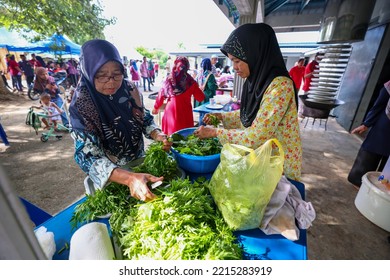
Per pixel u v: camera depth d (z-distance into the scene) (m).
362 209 2.12
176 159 1.17
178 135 1.36
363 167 2.48
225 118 1.57
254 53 1.12
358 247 1.77
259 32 1.09
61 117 4.58
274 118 1.04
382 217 1.92
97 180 0.87
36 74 4.74
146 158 1.04
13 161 3.20
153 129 1.29
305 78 5.39
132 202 0.84
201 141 1.29
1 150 3.58
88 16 6.05
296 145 1.18
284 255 0.69
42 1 5.08
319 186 2.63
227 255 0.63
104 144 1.10
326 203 2.31
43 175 2.81
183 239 0.63
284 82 1.05
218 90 5.45
